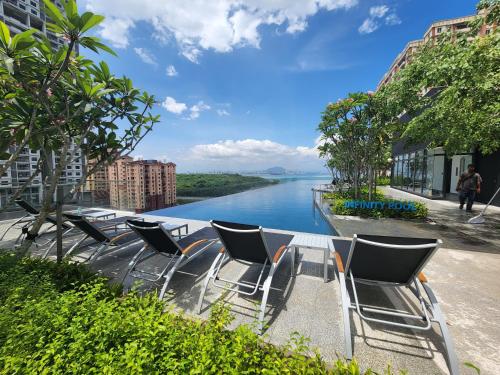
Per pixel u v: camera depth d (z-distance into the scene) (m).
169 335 1.33
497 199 8.27
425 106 6.71
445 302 2.35
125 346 1.18
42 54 2.21
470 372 1.55
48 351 1.17
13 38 1.88
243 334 1.32
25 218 5.55
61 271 2.45
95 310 1.45
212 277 2.50
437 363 1.63
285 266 3.32
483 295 2.47
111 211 6.57
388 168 17.84
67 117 2.49
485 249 3.84
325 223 6.76
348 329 1.72
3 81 2.37
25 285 1.82
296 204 11.03
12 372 1.15
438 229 5.11
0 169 2.31
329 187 14.45
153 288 2.71
